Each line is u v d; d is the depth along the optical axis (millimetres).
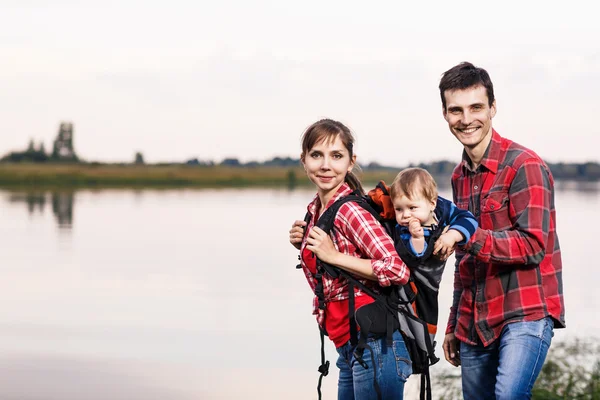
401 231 3703
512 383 3775
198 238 30531
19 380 9789
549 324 3887
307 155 3859
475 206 4035
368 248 3631
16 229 35031
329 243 3641
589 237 28328
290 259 23359
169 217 43469
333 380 9445
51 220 40969
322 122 3871
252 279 19203
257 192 90188
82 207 54750
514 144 3957
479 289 3996
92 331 13070
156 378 9758
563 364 6617
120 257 24328
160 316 14414
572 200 61000
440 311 12734
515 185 3848
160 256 24469
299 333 12633
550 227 3891
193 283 18609
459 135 3990
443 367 7203
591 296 14641
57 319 14180
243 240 29719
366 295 3674
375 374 3572
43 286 18484
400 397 3682
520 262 3740
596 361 6547
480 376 4133
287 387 9102
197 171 107625
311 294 16812
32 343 12094
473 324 4098
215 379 9602
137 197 73750
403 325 3674
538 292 3863
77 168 104188
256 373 9828
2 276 20203
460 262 4152
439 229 3645
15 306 15641
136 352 11359
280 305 15461
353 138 3914
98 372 10156
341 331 3750
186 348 11555
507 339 3865
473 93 3910
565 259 21281
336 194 3854
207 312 14781
